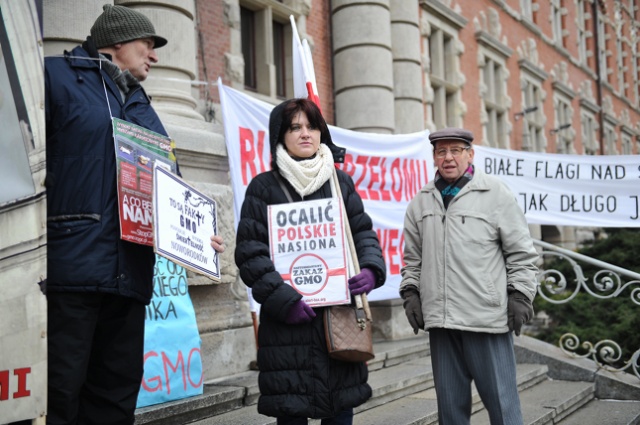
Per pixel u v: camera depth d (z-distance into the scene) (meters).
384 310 7.55
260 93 7.64
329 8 8.84
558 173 6.69
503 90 14.23
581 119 20.36
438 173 3.73
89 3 4.50
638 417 5.66
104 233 2.52
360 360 2.91
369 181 6.35
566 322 9.23
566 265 10.56
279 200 3.09
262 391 2.95
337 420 3.01
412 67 9.33
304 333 2.92
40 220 2.25
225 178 5.39
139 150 2.70
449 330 3.58
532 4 16.83
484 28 13.44
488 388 3.44
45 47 4.40
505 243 3.49
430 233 3.62
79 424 2.67
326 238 2.98
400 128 9.21
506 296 3.47
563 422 5.49
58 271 2.45
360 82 8.47
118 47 2.82
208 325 4.91
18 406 2.20
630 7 27.27
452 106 11.98
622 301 9.14
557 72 18.34
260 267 2.93
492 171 6.57
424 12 10.88
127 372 2.71
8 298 2.21
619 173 6.67
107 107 2.63
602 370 6.63
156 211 2.56
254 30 7.78
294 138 3.10
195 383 4.25
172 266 4.43
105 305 2.66
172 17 5.21
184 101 5.28
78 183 2.52
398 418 4.54
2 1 2.28
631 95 26.53
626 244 10.37
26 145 2.26
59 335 2.46
